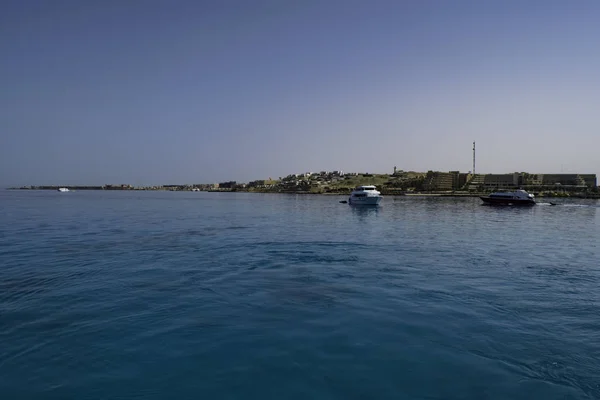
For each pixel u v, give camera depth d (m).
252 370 9.98
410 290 17.17
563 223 57.91
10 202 116.06
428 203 135.88
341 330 12.45
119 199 159.50
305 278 19.39
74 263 23.02
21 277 19.47
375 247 30.16
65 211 74.25
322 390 9.12
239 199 181.50
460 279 19.33
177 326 12.79
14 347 11.23
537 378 9.62
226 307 14.73
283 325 12.88
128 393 9.02
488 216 72.12
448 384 9.35
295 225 49.75
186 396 8.91
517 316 13.83
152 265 22.55
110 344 11.42
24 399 8.77
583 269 22.16
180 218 60.31
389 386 9.27
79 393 9.02
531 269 22.06
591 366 10.23
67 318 13.51
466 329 12.56
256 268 21.80
